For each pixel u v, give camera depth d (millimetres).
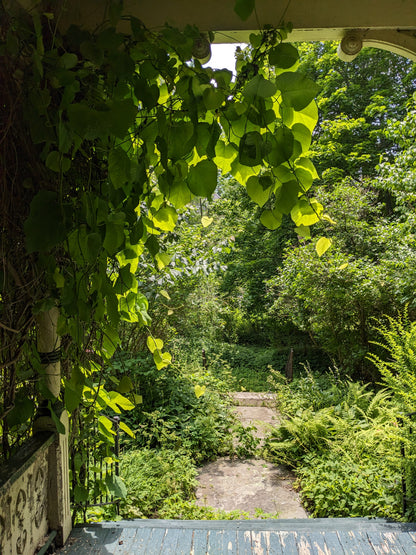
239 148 1273
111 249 1367
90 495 2799
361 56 11289
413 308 5902
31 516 1816
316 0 1727
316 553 2045
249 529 2242
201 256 5258
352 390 5211
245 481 4254
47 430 1973
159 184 1487
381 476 3516
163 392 5309
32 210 1229
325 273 6227
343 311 6496
